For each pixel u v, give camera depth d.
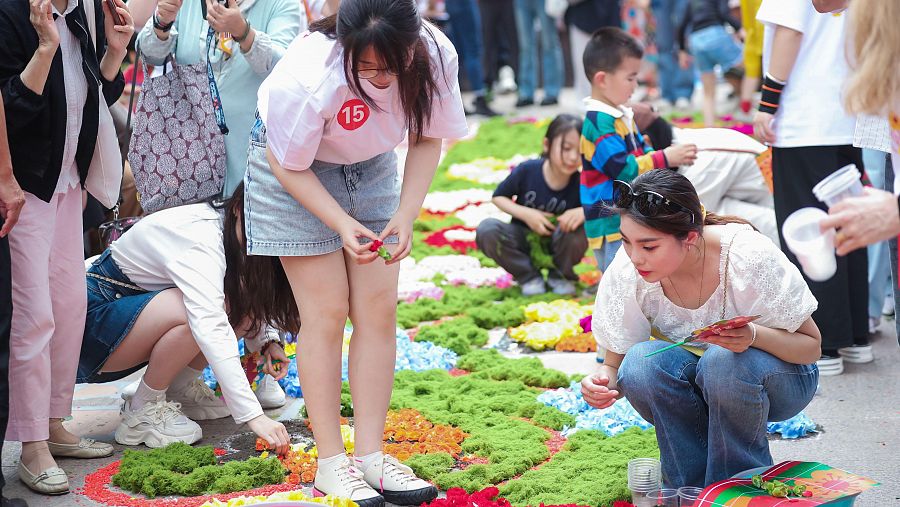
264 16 6.06
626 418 5.33
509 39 16.58
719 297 4.10
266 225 4.43
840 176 3.71
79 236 5.07
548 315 7.18
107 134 5.16
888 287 7.17
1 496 4.46
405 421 5.33
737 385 3.99
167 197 5.45
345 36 3.91
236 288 5.18
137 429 5.32
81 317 5.11
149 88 5.50
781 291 3.98
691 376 4.23
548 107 16.50
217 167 5.54
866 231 3.43
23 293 4.73
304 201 4.27
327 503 4.21
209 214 5.30
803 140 6.01
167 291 5.30
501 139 14.16
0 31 4.59
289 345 6.34
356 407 4.61
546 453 4.96
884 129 5.04
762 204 7.27
